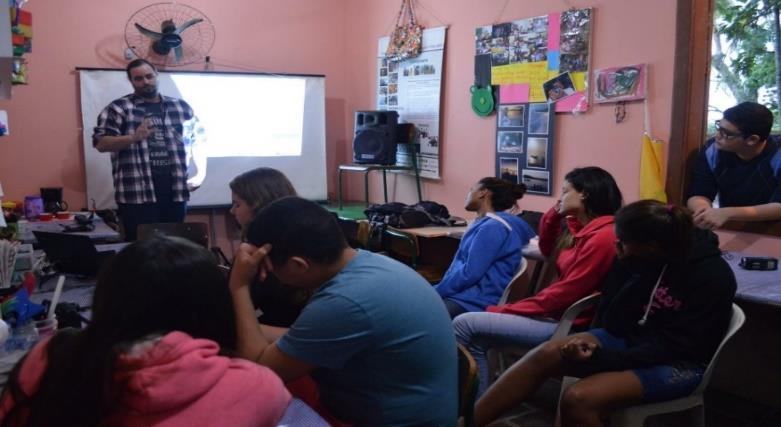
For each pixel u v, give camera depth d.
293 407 1.34
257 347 1.40
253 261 1.42
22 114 4.47
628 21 3.25
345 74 5.57
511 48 3.90
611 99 3.34
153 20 4.81
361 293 1.34
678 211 1.88
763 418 2.74
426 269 3.93
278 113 5.13
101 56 4.66
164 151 3.89
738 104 2.75
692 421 1.99
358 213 4.66
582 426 1.84
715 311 1.91
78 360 0.93
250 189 2.11
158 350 0.93
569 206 2.52
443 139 4.54
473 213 4.34
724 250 2.90
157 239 1.04
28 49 2.56
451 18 4.38
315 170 5.31
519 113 3.88
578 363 1.97
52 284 2.26
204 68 4.99
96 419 0.90
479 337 2.47
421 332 1.38
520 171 3.92
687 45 2.96
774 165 2.67
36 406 0.93
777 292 2.16
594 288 2.36
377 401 1.38
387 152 4.62
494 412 2.11
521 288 2.87
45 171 4.58
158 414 0.92
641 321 1.98
